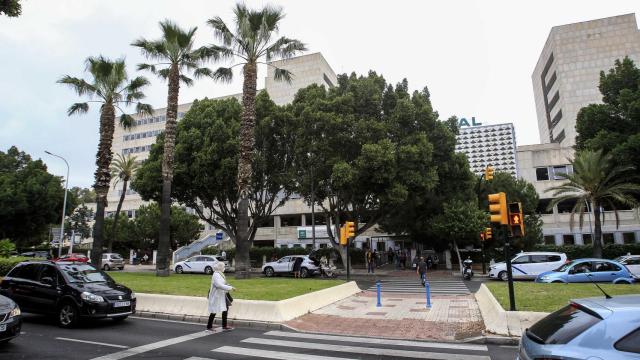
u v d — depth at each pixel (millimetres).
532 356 3930
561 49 69312
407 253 40781
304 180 30297
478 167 124375
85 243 66250
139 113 26062
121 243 54344
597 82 66375
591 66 67250
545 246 34812
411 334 9500
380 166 25328
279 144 30453
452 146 30344
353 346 8250
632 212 39281
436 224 31594
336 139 27312
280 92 69625
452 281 25078
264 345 8289
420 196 30969
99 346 8031
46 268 10938
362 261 38500
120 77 24000
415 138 27016
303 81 68375
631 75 29250
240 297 12289
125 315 10375
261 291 13695
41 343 8234
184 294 12930
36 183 39344
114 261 36031
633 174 27594
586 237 40719
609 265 18125
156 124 73438
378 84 30344
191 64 24453
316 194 31719
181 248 45500
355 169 26031
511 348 8133
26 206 37719
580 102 66500
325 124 27156
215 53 23359
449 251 36812
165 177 22469
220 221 54750
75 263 11492
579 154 29469
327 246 47188
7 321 7441
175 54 23188
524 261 23938
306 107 28312
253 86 22297
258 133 29578
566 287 13539
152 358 7148
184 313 11617
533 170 45781
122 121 25547
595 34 68000
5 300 7926
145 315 12023
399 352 7723
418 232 35469
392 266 38844
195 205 32062
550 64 74500
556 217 42094
